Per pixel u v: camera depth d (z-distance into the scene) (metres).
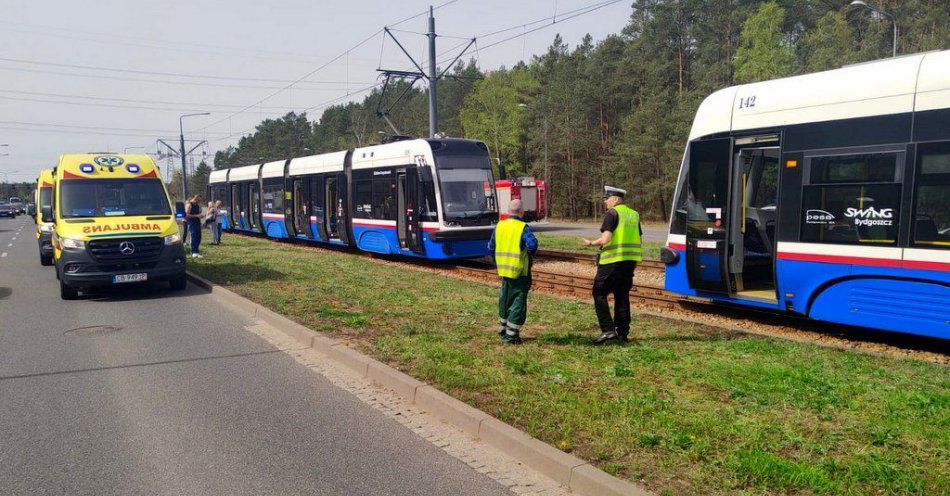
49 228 18.61
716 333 8.19
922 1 47.56
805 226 8.25
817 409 5.15
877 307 7.55
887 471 4.01
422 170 16.41
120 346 8.34
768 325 9.33
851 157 7.80
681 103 47.94
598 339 7.61
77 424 5.54
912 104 7.28
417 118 86.38
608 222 7.43
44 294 13.08
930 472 4.04
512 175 67.38
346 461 4.72
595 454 4.42
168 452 4.94
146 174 13.57
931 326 7.07
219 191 33.88
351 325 8.93
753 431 4.71
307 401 6.07
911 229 7.22
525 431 4.88
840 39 45.03
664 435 4.67
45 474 4.58
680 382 5.93
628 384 5.93
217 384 6.64
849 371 6.23
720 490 3.88
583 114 59.28
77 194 12.85
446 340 7.89
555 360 6.83
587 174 59.75
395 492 4.22
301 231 23.58
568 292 12.57
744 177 9.79
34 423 5.58
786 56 44.00
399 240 17.61
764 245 9.97
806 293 8.30
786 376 6.01
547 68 72.62
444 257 16.19
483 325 8.84
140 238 12.20
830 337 8.56
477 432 5.12
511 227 7.50
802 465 4.09
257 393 6.33
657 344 7.54
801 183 8.30
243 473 4.55
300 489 4.29
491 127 65.69
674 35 60.47
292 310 10.11
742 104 9.13
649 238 28.84
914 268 7.18
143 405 6.02
